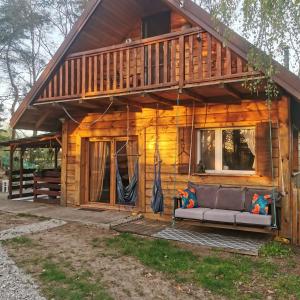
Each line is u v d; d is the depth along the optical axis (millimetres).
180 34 6289
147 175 7719
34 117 9102
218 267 4359
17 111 8516
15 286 3727
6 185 14219
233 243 5480
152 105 7695
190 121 7215
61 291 3613
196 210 6102
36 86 8039
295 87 5371
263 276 4105
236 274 4125
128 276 4078
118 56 7539
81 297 3479
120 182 7766
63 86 8141
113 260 4652
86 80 7605
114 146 8461
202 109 7074
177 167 7285
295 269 4395
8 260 4582
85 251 5039
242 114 6641
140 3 7891
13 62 22297
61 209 8422
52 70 7875
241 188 6359
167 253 4938
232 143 6949
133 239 5742
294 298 3514
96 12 7605
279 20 4641
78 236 5930
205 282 3877
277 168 6227
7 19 20609
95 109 8547
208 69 5957
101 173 8688
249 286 3811
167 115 7523
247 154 6781
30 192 12297
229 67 5746
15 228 6438
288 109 6129
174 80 6371
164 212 7395
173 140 7414
